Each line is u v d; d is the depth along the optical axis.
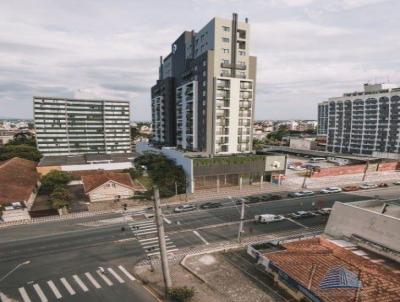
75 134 117.75
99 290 26.58
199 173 62.81
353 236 32.62
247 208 51.78
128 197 56.50
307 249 30.42
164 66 115.31
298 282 24.28
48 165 76.31
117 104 122.44
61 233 40.06
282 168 72.00
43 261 32.16
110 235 39.41
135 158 85.19
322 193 63.22
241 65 77.69
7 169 62.25
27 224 43.50
